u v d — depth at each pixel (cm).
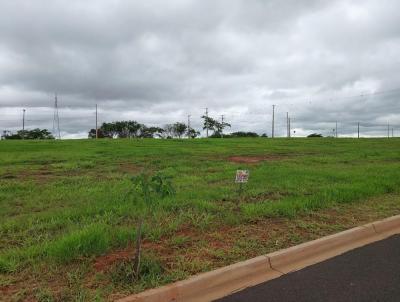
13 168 1630
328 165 1753
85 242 569
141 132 10288
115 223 711
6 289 461
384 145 3484
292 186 1084
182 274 501
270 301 458
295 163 1855
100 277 486
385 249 636
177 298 466
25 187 1144
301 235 670
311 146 3288
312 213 805
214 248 598
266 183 1145
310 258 601
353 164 1822
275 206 821
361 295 469
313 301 455
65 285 470
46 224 717
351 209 855
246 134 10050
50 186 1157
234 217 748
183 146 3031
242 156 2275
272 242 631
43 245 586
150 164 1770
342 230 701
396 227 773
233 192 998
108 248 579
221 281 505
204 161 1927
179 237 640
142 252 571
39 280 484
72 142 3562
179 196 924
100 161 1903
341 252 626
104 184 1171
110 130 10138
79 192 1041
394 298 460
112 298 441
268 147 3097
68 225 704
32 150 2655
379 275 528
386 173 1364
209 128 9156
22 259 545
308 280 514
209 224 712
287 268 561
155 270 501
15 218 771
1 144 3275
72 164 1733
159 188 496
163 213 773
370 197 980
